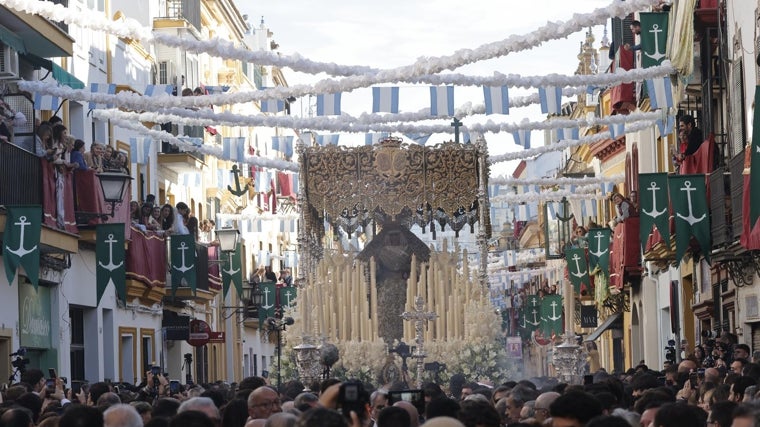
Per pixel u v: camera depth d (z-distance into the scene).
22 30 26.64
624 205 39.12
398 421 10.08
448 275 24.05
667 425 10.09
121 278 29.31
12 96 27.44
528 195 42.75
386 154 24.31
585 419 9.82
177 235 36.97
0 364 27.16
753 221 21.14
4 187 25.12
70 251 28.72
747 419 10.25
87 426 10.70
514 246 88.69
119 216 32.59
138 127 31.25
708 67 27.31
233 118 27.28
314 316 23.88
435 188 24.31
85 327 34.12
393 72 22.66
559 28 21.36
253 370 63.50
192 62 49.16
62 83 30.75
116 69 38.00
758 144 20.73
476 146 24.38
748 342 27.12
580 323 51.31
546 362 56.38
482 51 22.05
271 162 32.59
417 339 22.53
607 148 48.41
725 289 29.56
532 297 62.56
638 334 44.31
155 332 40.75
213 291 43.78
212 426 10.20
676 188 25.73
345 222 25.14
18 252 23.89
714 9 27.05
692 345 35.47
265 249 66.06
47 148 27.47
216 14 57.09
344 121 27.14
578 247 45.34
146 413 14.11
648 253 33.09
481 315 23.42
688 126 28.38
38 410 15.12
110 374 35.19
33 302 29.17
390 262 24.59
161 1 47.19
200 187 50.81
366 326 23.92
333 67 22.78
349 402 10.16
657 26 27.19
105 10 36.91
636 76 25.75
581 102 53.38
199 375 49.16
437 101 23.78
